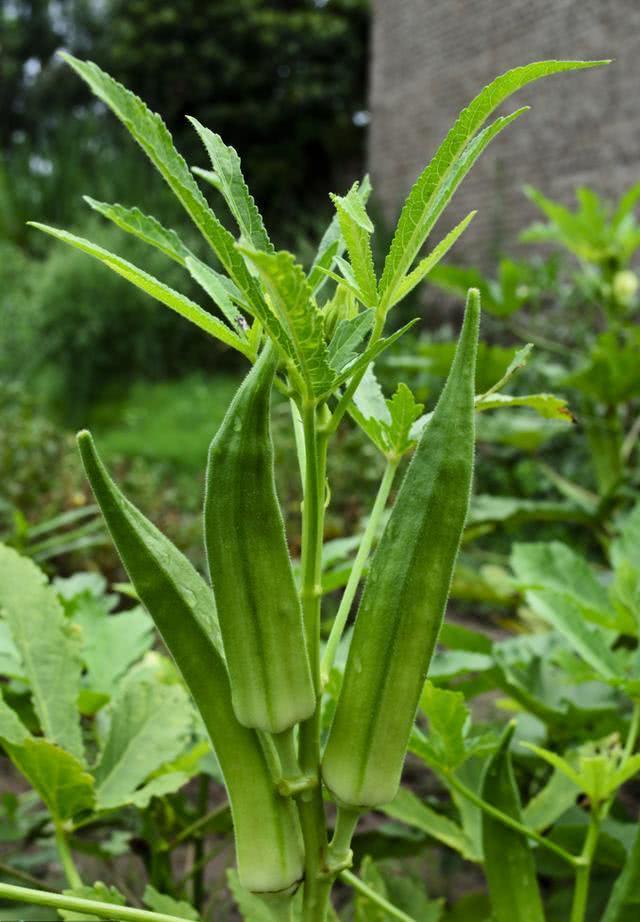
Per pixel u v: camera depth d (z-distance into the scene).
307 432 0.33
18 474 1.84
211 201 5.12
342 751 0.34
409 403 0.39
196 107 7.88
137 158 5.84
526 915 0.48
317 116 7.46
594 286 1.45
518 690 0.60
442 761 0.47
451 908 0.72
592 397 1.44
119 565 1.53
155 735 0.51
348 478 1.86
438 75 4.18
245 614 0.33
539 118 3.47
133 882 0.79
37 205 5.81
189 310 0.34
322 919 0.35
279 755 0.34
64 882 0.69
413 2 4.31
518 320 2.39
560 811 0.56
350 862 0.35
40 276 4.86
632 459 1.72
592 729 0.61
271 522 0.33
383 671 0.34
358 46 7.58
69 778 0.45
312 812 0.35
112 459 2.84
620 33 3.17
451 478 0.35
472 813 0.56
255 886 0.34
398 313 3.71
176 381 4.69
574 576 0.68
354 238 0.33
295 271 0.29
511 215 3.59
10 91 10.73
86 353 4.48
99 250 0.32
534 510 1.39
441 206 0.33
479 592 1.33
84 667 0.66
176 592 0.35
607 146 3.21
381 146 4.63
